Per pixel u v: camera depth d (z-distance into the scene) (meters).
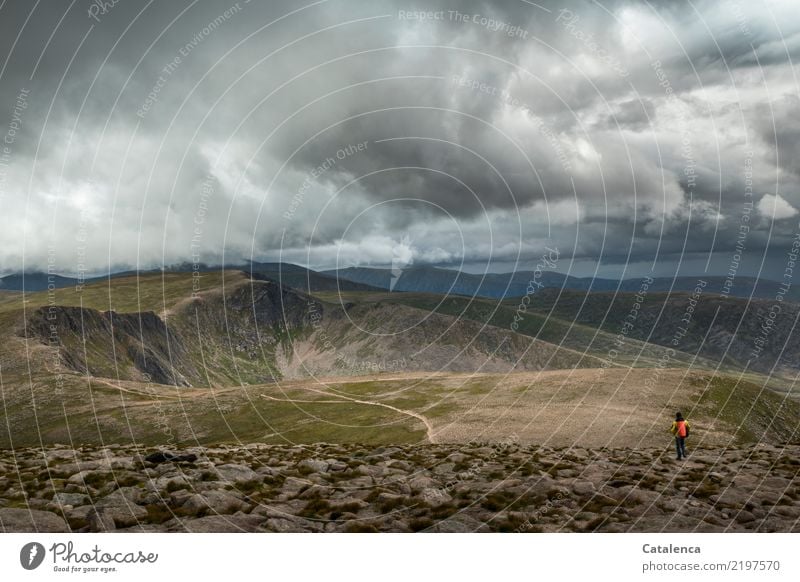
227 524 19.95
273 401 139.88
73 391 155.75
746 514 21.72
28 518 19.98
